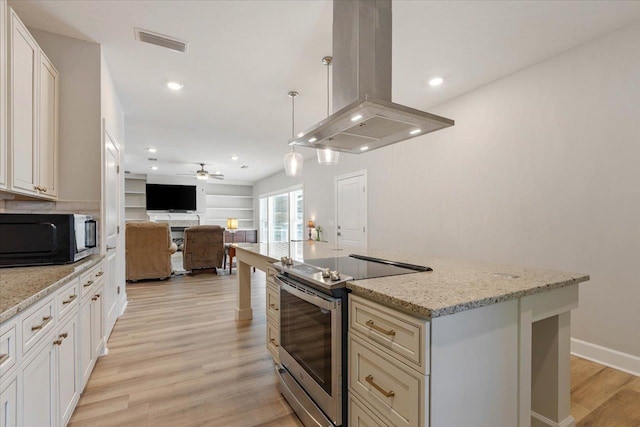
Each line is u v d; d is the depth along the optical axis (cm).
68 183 236
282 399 196
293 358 185
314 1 198
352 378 139
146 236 536
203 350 267
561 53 252
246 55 262
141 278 536
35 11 205
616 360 222
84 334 194
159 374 226
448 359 107
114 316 321
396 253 253
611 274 225
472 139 321
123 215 378
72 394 170
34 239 182
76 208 238
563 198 251
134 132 493
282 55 262
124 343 280
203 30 228
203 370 232
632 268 215
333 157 301
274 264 208
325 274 153
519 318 128
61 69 234
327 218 604
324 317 152
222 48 251
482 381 117
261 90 333
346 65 189
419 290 124
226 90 332
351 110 173
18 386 110
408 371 108
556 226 255
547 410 152
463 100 329
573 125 245
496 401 121
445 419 107
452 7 199
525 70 276
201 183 998
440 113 353
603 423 166
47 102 212
